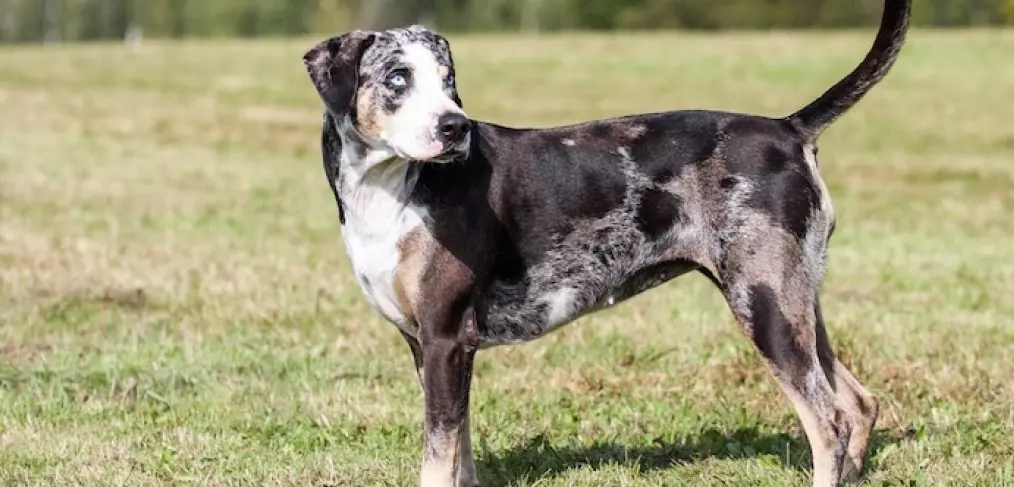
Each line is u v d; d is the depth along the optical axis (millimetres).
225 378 10656
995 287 14258
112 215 18609
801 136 7570
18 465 8445
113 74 40188
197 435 9047
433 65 7082
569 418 9445
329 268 15055
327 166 7422
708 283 14492
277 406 9859
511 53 45500
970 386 9992
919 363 10586
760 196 7367
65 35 94562
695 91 37062
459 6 92312
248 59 44500
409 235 7176
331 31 92500
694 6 82938
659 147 7531
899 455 8492
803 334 7309
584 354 11328
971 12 77062
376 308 7500
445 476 7191
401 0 92062
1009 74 38594
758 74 39938
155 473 8281
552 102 35125
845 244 17219
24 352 11375
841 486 7438
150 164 24359
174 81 38812
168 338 11867
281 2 93312
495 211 7309
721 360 10859
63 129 28797
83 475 8211
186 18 94438
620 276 7590
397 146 6973
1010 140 28859
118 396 10086
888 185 23000
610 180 7477
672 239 7539
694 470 8352
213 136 28625
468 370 7289
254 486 8055
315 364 11102
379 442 8977
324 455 8633
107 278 14227
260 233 17562
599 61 43219
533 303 7512
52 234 16891
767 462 8414
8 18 93750
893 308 13109
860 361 10484
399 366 11039
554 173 7449
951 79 37969
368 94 7062
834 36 49812
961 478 7977
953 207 20562
